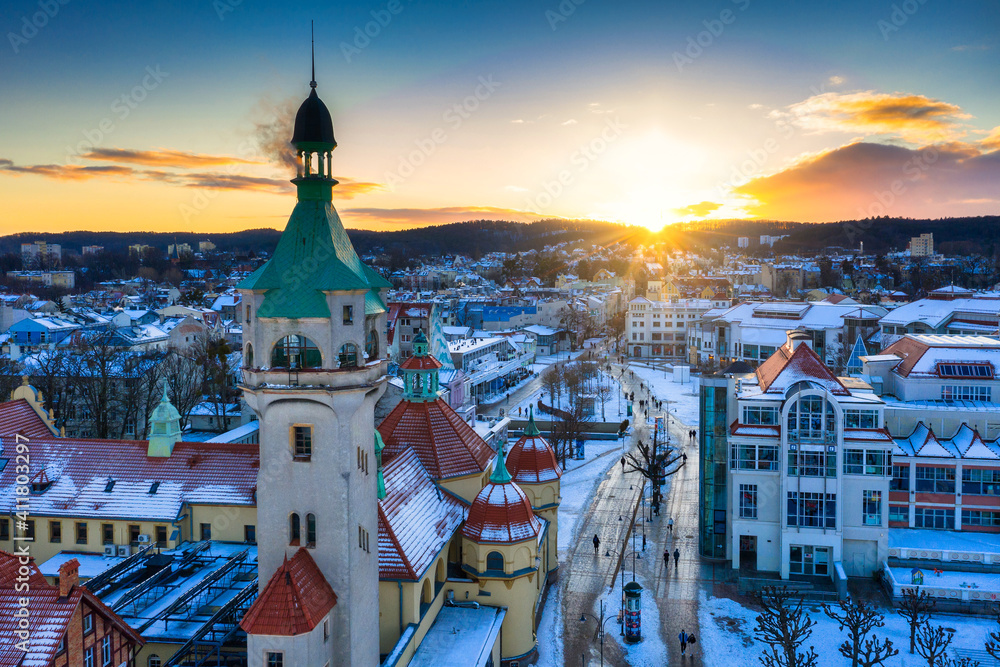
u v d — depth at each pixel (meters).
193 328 166.25
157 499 67.31
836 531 73.19
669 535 87.94
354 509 42.88
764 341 183.62
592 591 73.25
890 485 79.75
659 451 122.81
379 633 50.16
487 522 59.38
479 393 165.00
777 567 75.88
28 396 78.12
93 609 40.72
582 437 133.38
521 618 59.41
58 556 66.38
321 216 42.69
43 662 37.12
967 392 84.69
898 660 59.50
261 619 39.47
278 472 42.50
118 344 142.00
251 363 42.88
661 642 63.53
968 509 78.38
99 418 114.12
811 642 62.94
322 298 41.00
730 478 76.94
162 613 51.16
